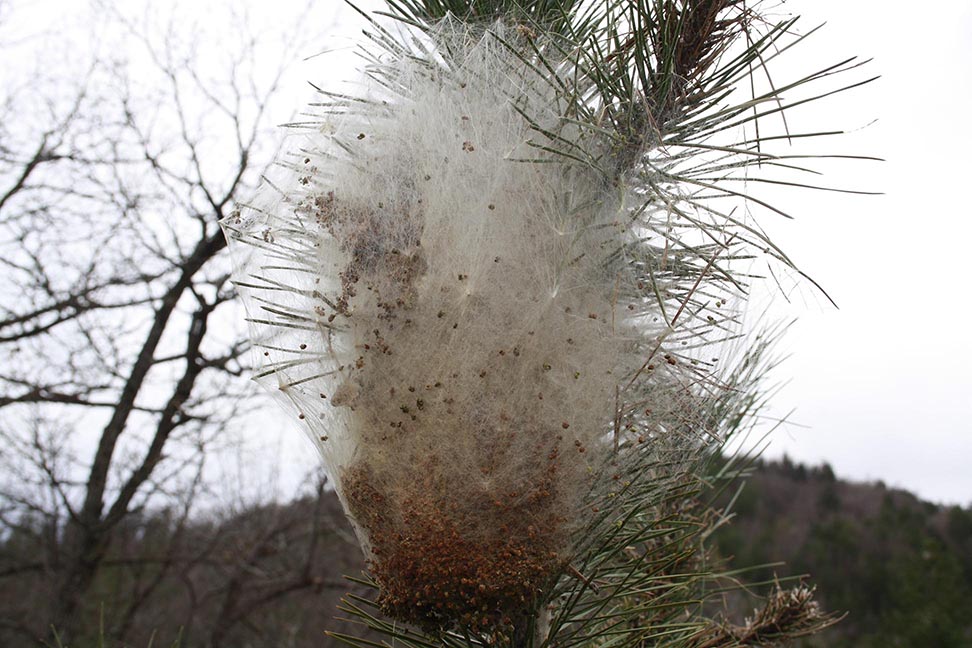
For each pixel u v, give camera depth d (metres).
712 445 0.42
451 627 0.36
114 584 2.10
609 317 0.38
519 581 0.35
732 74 0.38
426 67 0.41
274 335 0.40
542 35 0.40
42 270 1.56
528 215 0.38
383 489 0.36
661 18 0.38
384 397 0.37
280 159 0.42
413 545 0.35
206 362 1.66
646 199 0.38
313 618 2.06
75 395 1.60
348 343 0.38
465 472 0.36
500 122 0.39
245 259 0.41
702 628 0.40
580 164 0.38
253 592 2.09
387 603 0.36
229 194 1.60
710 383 0.39
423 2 0.43
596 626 0.41
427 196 0.39
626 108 0.38
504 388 0.36
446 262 0.38
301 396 0.40
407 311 0.37
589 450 0.36
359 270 0.38
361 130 0.40
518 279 0.37
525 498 0.35
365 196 0.39
